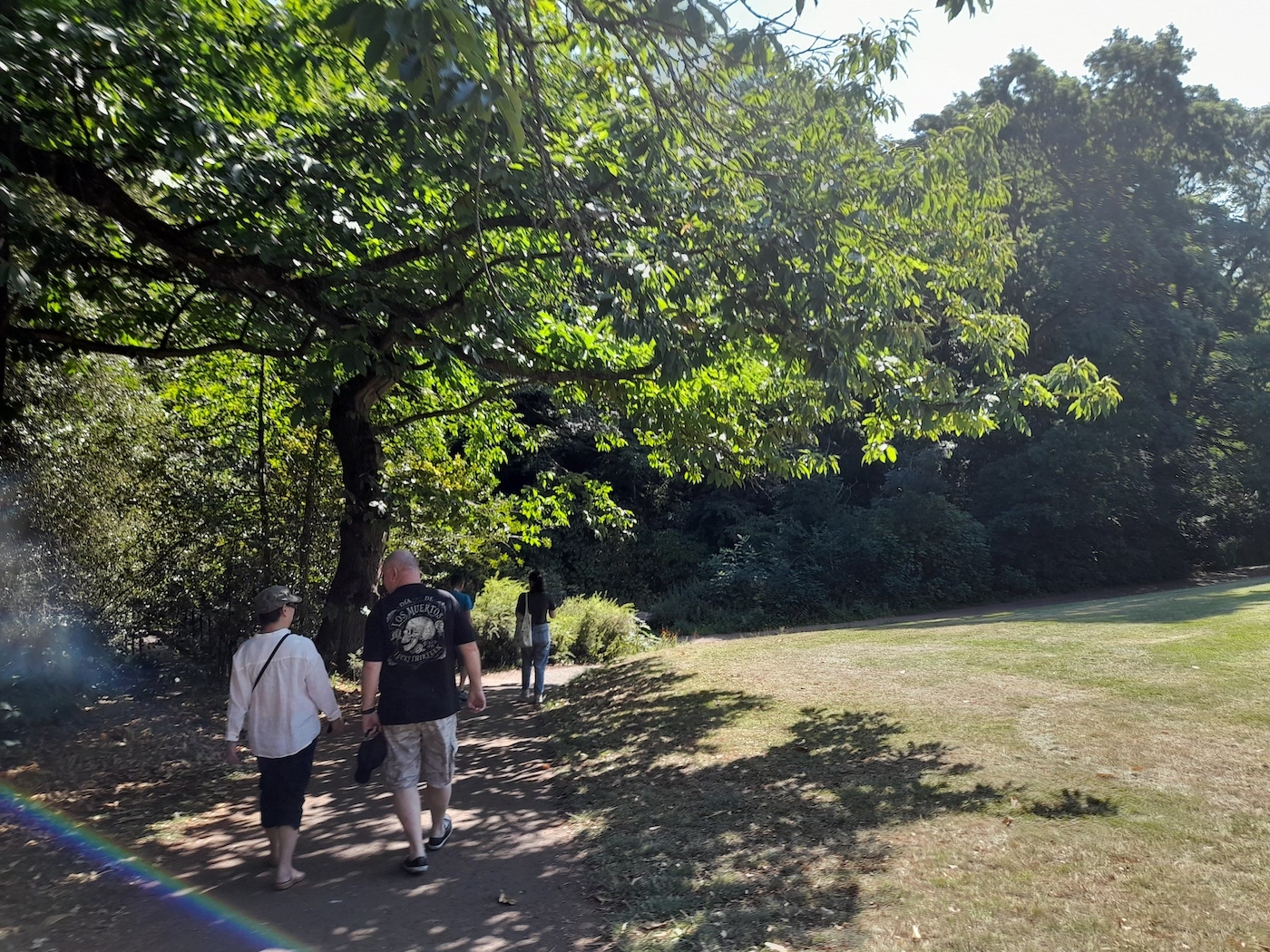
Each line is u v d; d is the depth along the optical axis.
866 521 27.83
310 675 5.17
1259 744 6.64
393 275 8.66
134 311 9.95
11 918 4.58
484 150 6.84
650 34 6.33
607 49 7.39
